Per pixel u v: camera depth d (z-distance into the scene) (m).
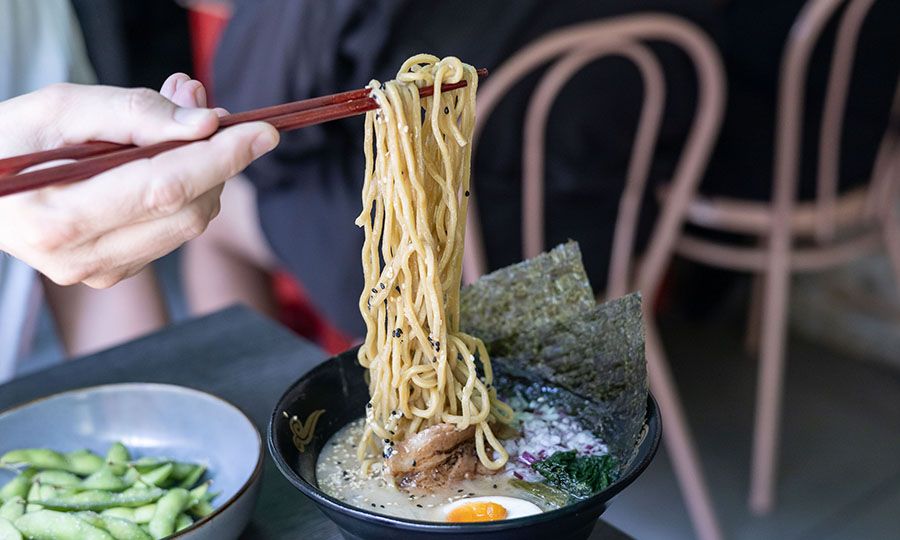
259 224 1.46
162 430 0.78
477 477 0.66
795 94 1.27
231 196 1.59
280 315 1.86
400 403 0.67
